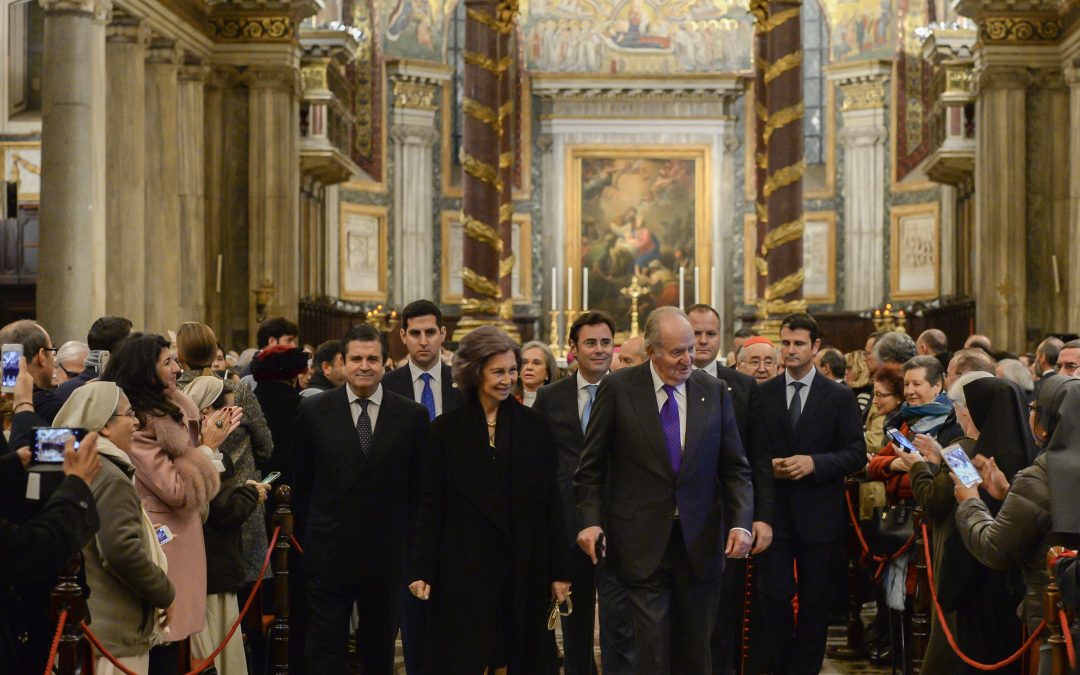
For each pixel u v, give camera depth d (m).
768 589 7.92
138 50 17.61
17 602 5.16
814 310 29.92
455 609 6.09
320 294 27.14
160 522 6.16
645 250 29.73
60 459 4.96
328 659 7.02
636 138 29.64
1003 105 20.50
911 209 29.06
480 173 17.11
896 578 8.27
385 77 29.55
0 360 6.04
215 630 7.02
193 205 19.89
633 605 6.35
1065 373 8.75
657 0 30.09
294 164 20.86
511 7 17.23
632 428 6.41
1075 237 19.22
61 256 15.38
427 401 8.19
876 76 29.38
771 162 17.41
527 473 6.18
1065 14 19.94
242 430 7.32
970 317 24.69
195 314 19.81
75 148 15.40
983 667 5.87
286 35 20.45
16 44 20.91
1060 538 5.36
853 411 8.06
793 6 17.31
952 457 5.91
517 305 29.86
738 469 6.51
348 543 6.99
